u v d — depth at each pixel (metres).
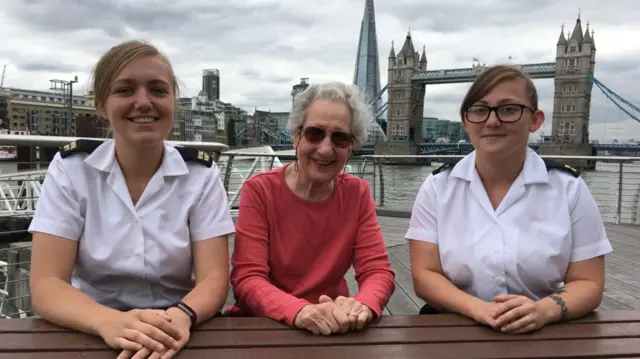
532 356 1.00
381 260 1.46
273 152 4.86
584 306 1.22
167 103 1.21
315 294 1.43
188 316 1.11
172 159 1.29
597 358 1.00
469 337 1.10
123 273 1.23
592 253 1.32
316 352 1.00
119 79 1.17
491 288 1.35
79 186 1.21
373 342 1.06
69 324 1.06
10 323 1.11
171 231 1.26
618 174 5.36
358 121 1.39
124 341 0.97
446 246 1.41
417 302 2.53
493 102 1.30
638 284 2.89
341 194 1.45
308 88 1.39
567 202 1.33
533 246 1.32
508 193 1.36
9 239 4.36
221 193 1.36
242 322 1.18
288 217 1.41
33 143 2.84
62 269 1.18
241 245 1.40
